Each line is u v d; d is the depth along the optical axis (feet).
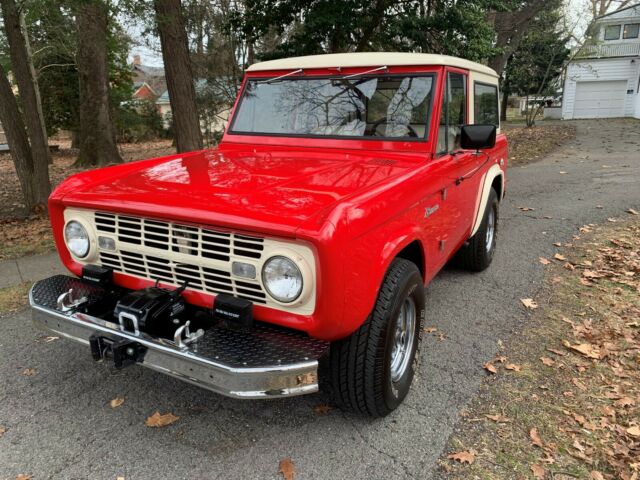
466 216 13.76
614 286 15.71
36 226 26.27
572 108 104.42
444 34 37.96
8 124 28.12
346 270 7.37
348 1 35.58
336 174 9.48
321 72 12.38
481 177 14.94
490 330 13.21
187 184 9.16
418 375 11.17
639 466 8.38
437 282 16.46
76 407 10.16
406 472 8.36
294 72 12.69
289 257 7.26
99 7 29.09
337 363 8.78
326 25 36.09
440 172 10.78
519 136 67.82
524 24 53.31
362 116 11.71
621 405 9.96
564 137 63.31
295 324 7.64
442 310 14.39
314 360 7.46
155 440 9.18
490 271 17.35
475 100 13.99
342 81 12.03
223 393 7.38
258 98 13.08
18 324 13.91
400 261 9.35
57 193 9.66
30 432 9.41
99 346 8.46
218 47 50.70
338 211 7.33
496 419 9.62
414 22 36.32
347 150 11.57
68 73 83.35
